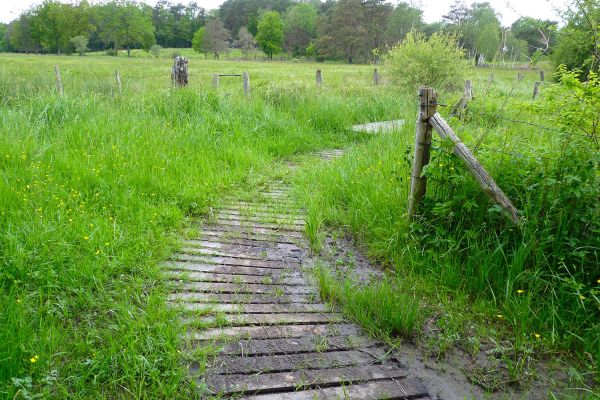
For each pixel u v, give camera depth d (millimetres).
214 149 8453
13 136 6828
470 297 4145
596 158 3916
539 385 3086
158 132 8453
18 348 2879
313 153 10102
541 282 3893
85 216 4871
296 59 87062
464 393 2986
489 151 4766
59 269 3889
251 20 114375
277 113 11852
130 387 2773
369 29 75000
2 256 3854
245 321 3541
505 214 4188
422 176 4805
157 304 3617
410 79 17531
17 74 15984
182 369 2859
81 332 3232
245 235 5344
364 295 3887
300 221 5844
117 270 4074
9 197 4938
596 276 3777
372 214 5598
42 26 75438
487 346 3484
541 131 5500
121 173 6266
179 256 4598
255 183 7316
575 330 3535
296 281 4332
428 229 4840
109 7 81562
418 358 3312
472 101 6504
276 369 3035
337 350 3316
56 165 6258
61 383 2748
